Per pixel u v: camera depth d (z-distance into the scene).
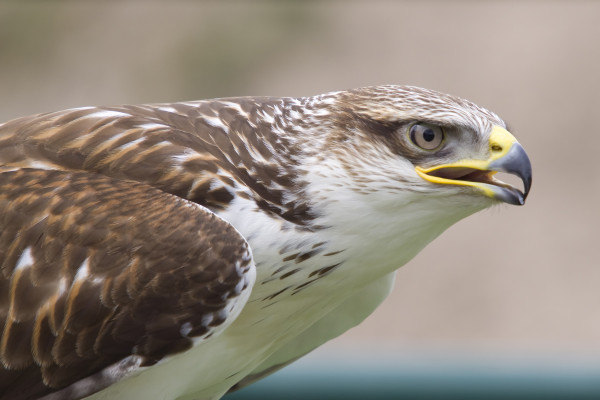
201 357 8.01
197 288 7.26
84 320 7.24
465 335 22.02
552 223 24.19
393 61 31.14
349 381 7.95
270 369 9.72
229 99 8.34
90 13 32.28
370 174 7.77
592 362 8.01
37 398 7.40
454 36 30.73
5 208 7.45
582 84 28.09
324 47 32.28
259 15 32.84
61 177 7.56
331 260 7.89
